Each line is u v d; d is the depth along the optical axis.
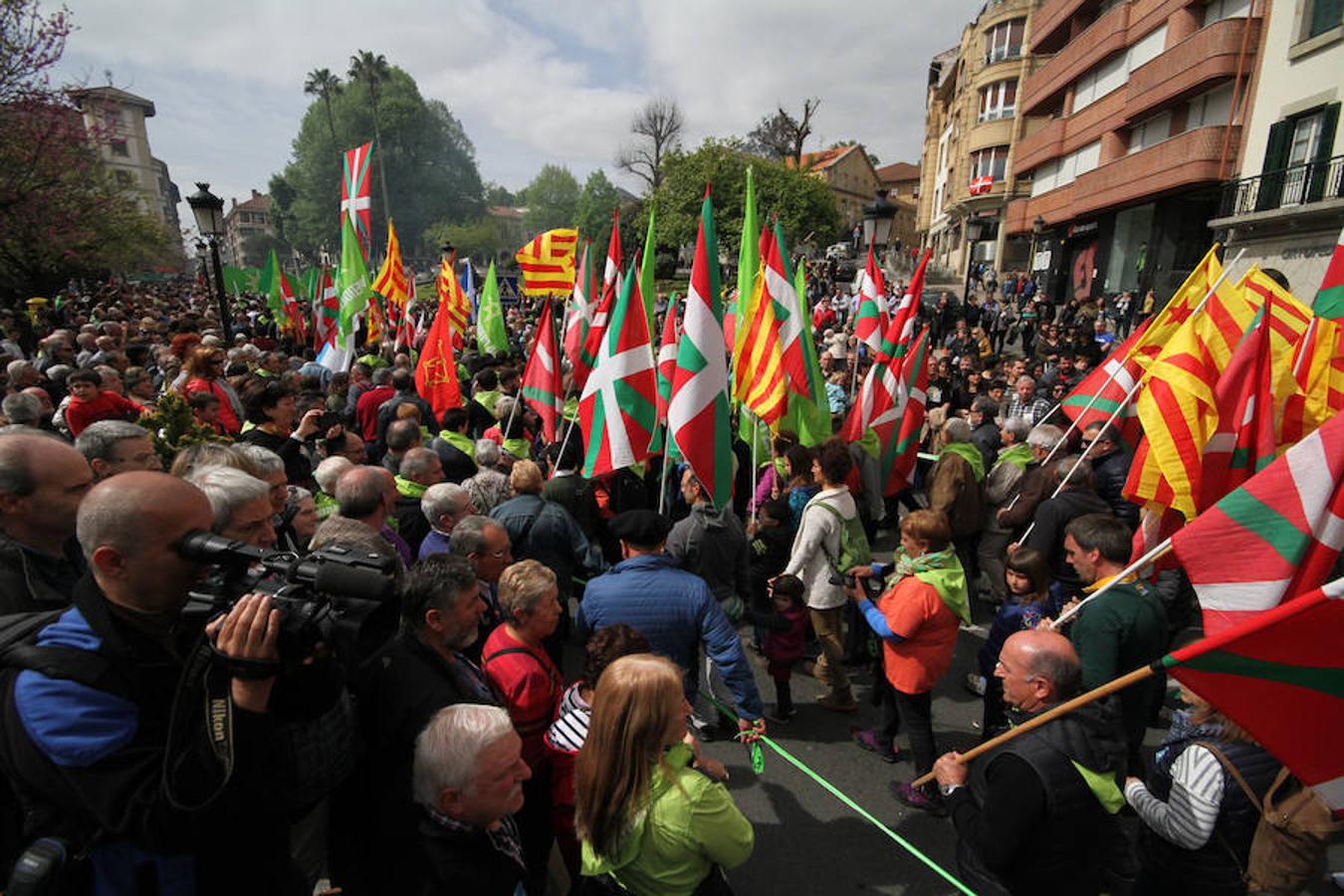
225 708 1.40
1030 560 3.63
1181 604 4.57
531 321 18.98
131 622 1.51
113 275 40.94
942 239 51.31
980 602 6.23
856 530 4.63
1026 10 35.56
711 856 1.98
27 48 13.71
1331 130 14.78
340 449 5.37
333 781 1.82
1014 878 2.19
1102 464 5.34
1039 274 32.69
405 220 84.88
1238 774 2.24
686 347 4.48
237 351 9.07
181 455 3.27
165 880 1.49
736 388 6.17
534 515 4.20
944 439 6.09
